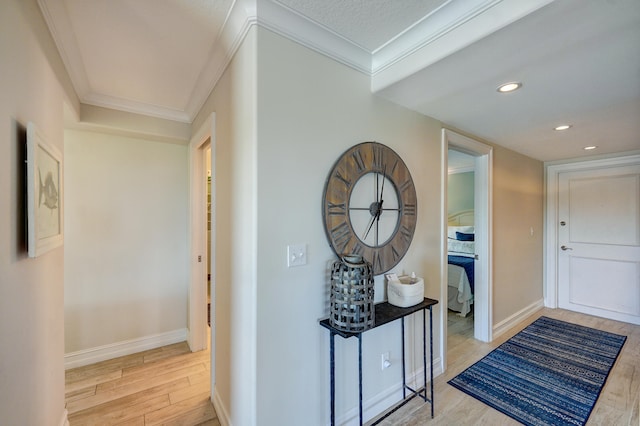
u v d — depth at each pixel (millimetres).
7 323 982
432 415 1847
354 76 1749
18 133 1068
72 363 2467
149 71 1942
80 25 1465
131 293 2738
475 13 1306
